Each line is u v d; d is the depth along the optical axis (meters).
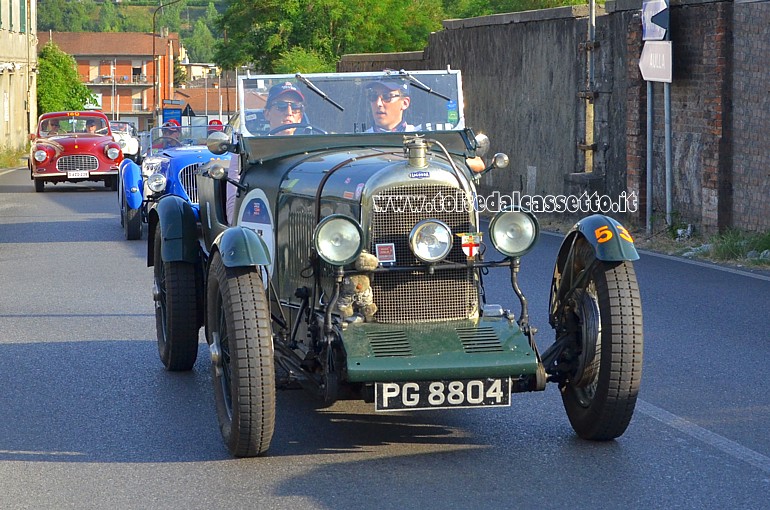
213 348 10.07
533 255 23.97
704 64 25.39
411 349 9.34
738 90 24.67
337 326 9.59
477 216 9.94
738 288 19.03
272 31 76.50
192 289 13.14
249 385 9.40
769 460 9.57
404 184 9.62
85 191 47.09
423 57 43.09
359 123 11.81
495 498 8.66
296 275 10.65
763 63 23.88
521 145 35.19
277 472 9.42
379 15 76.88
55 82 129.38
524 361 9.33
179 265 13.16
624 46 29.20
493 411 11.36
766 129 23.89
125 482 9.24
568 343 10.22
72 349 14.80
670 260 22.98
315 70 73.25
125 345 15.08
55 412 11.59
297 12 76.12
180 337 13.12
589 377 9.97
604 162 30.41
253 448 9.67
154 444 10.37
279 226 11.00
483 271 10.16
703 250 23.77
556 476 9.19
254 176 11.65
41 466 9.73
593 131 30.89
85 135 47.75
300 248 10.52
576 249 10.29
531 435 10.45
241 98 11.77
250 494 8.87
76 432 10.81
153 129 30.06
